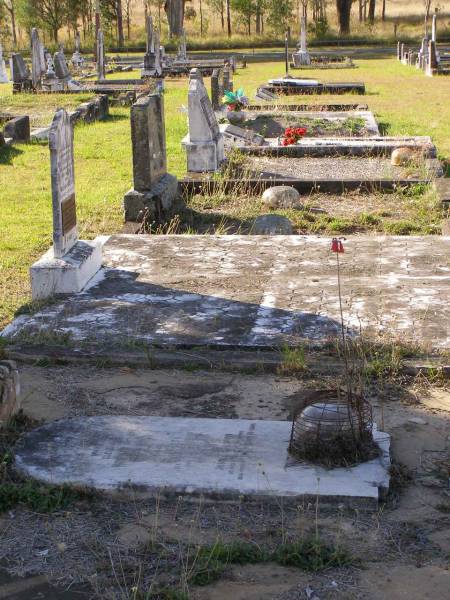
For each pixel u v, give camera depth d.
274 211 10.09
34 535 4.30
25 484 4.67
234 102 15.88
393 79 26.14
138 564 4.03
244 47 43.56
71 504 4.57
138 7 60.44
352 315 6.47
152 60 27.84
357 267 7.40
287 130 13.34
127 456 4.88
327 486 4.54
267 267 7.48
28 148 14.05
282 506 4.45
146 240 8.27
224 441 4.99
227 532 4.27
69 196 7.18
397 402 5.50
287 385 5.70
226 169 11.84
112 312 6.65
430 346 6.00
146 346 6.12
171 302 6.81
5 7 49.06
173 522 4.38
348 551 4.07
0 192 11.13
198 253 7.88
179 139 14.67
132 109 9.32
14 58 21.88
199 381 5.79
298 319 6.45
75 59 33.16
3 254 8.54
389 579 3.88
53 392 5.67
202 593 3.80
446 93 21.89
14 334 6.32
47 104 19.53
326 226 9.52
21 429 5.21
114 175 12.10
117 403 5.53
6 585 3.92
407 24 49.53
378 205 10.41
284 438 5.00
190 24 51.84
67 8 44.06
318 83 22.55
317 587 3.83
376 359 5.89
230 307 6.69
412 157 12.09
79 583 3.93
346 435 4.81
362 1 57.34
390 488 4.64
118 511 4.50
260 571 3.96
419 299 6.71
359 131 15.13
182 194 10.85
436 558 4.04
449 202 10.06
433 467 4.86
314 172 11.80
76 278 7.00
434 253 7.70
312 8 48.59
